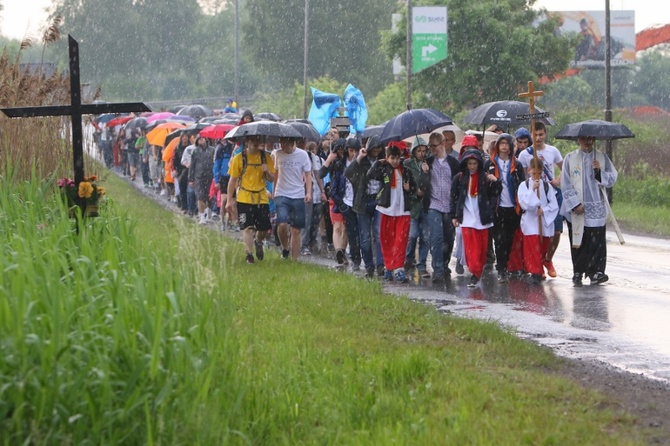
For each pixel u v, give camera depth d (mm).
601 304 16797
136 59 124812
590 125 18906
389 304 15383
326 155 25438
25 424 7570
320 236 26781
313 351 11625
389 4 97375
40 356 7770
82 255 10578
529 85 18891
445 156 19516
